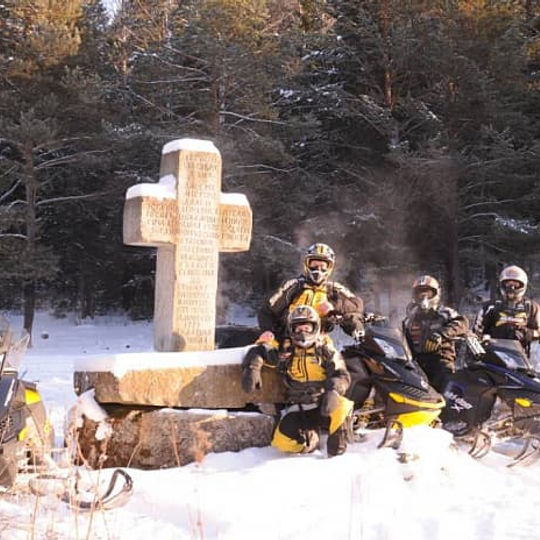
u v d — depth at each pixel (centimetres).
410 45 2505
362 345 656
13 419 481
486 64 2595
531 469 640
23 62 2381
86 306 3331
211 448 629
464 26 2575
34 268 2411
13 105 2409
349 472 562
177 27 2884
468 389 670
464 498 525
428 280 756
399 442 619
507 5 2584
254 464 605
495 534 433
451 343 751
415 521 459
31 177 2425
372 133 2764
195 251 755
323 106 2702
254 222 2522
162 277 764
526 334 789
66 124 2523
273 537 424
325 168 2872
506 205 2622
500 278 805
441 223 2630
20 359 516
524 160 2506
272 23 2839
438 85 2584
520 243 2495
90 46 2597
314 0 2781
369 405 669
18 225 2495
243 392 667
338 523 449
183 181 750
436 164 2380
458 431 671
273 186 2536
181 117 2520
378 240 2566
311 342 619
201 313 757
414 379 623
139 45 2942
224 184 2428
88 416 620
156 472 563
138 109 2655
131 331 3005
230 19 2420
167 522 454
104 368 622
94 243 3172
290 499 502
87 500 468
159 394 629
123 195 2669
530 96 2644
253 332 888
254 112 2489
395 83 2734
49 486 477
